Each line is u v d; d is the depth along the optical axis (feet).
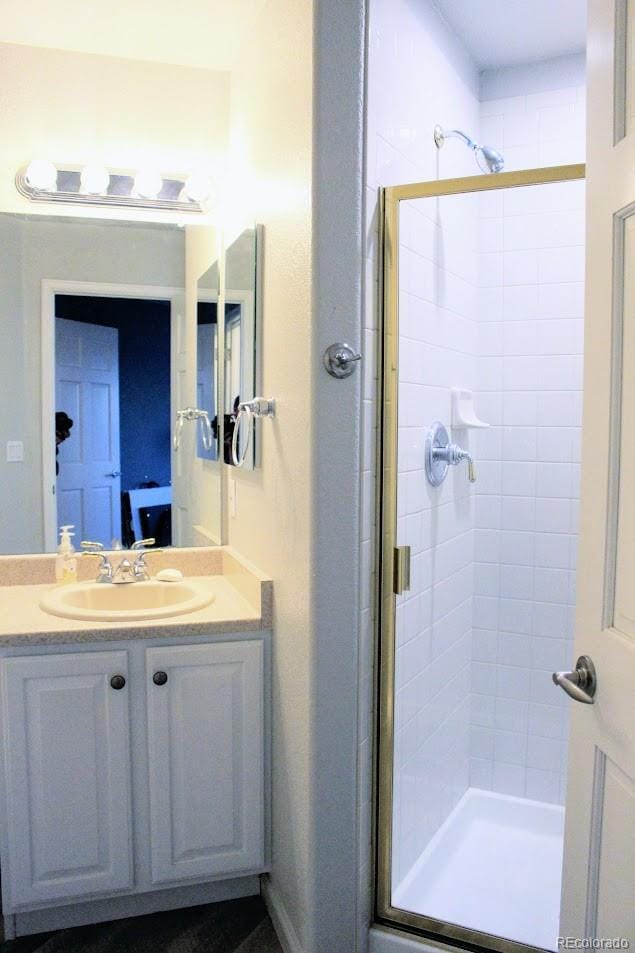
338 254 5.21
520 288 7.65
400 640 6.26
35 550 7.49
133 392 7.82
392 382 5.65
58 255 7.48
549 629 7.76
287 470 5.82
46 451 7.50
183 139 7.89
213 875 6.35
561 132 8.09
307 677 5.43
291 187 5.64
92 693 5.93
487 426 7.83
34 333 7.42
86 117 7.57
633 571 3.41
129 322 7.77
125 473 7.82
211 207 7.95
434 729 7.06
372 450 5.63
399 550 5.91
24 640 5.74
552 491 7.71
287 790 5.98
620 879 3.51
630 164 3.36
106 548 7.77
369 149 5.47
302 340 5.40
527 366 7.68
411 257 6.18
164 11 6.65
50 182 7.28
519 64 8.19
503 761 7.98
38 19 6.82
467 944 5.68
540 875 6.81
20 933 6.13
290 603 5.81
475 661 8.03
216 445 8.15
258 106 6.68
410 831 6.50
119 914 6.37
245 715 6.29
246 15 6.72
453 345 7.14
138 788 6.14
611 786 3.61
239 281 7.30
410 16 6.29
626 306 3.46
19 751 5.82
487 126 8.34
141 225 7.73
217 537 8.18
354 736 5.54
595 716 3.74
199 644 6.16
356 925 5.68
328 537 5.32
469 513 7.75
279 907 6.20
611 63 3.54
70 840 5.98
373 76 5.56
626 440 3.47
